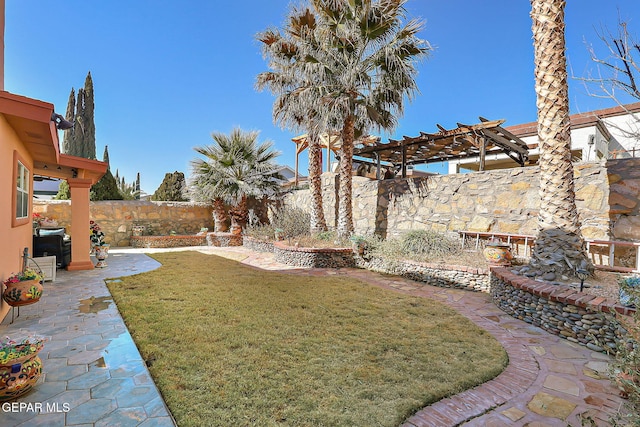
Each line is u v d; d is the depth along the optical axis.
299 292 5.87
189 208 14.81
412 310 4.89
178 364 2.99
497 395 2.63
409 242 8.21
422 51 8.23
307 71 8.76
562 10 4.90
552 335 3.99
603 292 4.21
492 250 6.62
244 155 13.31
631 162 5.95
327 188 12.34
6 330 3.79
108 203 13.09
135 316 4.33
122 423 2.14
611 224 6.10
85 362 3.00
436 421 2.28
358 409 2.37
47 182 14.54
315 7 8.70
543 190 5.02
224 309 4.73
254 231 13.04
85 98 24.20
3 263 4.16
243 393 2.54
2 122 3.93
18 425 2.10
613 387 2.74
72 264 7.65
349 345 3.54
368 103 8.96
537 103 5.11
